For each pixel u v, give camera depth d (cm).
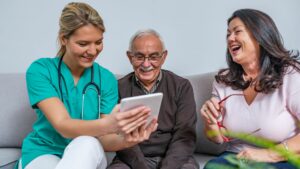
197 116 155
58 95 122
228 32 130
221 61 174
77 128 106
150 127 110
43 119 125
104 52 183
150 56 131
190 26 175
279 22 168
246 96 127
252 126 123
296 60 125
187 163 128
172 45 178
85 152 100
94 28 113
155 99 101
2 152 154
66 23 114
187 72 179
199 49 176
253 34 122
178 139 135
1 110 162
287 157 100
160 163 135
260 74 123
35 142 124
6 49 188
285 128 120
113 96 135
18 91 163
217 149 152
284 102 120
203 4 172
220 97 135
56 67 125
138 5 178
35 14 184
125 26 180
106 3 180
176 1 175
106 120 102
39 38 185
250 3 169
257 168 96
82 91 126
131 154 126
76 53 116
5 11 186
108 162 143
